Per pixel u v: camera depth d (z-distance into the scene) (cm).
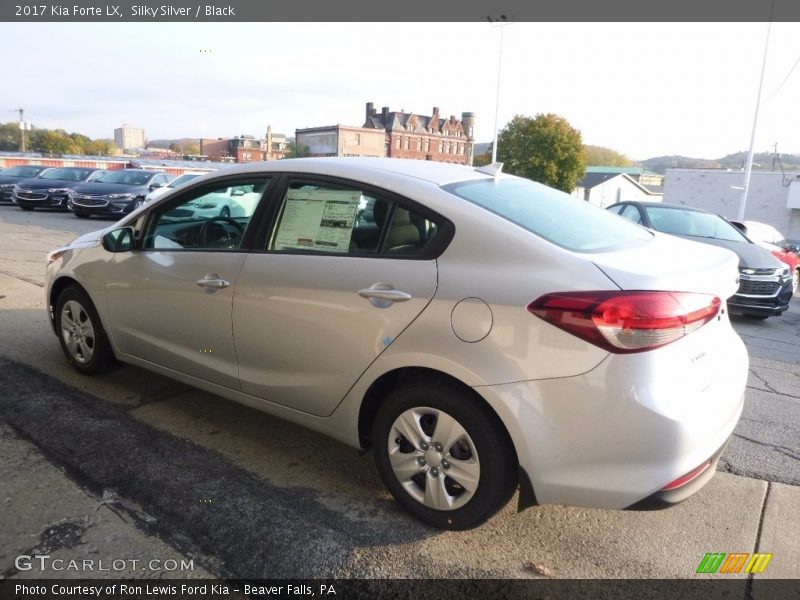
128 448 326
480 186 293
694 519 285
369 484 301
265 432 353
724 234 858
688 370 229
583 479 228
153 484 292
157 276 348
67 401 381
